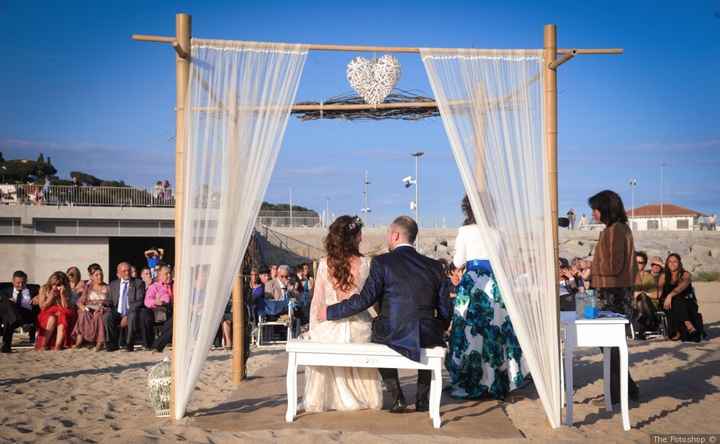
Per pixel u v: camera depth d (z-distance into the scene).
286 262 33.28
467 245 6.59
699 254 35.34
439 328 5.49
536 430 5.25
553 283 5.42
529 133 5.59
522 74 5.65
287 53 5.81
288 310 12.55
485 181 5.55
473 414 5.75
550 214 5.50
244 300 7.84
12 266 30.56
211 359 10.12
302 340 5.77
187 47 5.68
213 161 5.69
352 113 7.53
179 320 5.63
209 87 5.71
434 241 36.94
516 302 5.40
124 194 32.09
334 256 5.86
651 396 6.49
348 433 5.02
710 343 10.77
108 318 11.52
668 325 11.50
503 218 5.50
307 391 5.96
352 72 6.46
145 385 7.58
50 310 11.85
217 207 5.68
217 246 5.64
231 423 5.44
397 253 5.70
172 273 12.02
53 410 6.05
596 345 5.34
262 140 5.75
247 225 5.70
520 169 5.56
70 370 8.95
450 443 4.77
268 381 7.74
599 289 6.26
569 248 34.94
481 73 5.66
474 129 5.61
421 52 5.69
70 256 31.08
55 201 31.33
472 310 6.47
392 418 5.61
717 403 6.12
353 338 5.75
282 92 5.79
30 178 66.94
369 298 5.55
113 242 36.34
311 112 7.53
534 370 5.34
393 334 5.41
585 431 5.19
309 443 4.74
